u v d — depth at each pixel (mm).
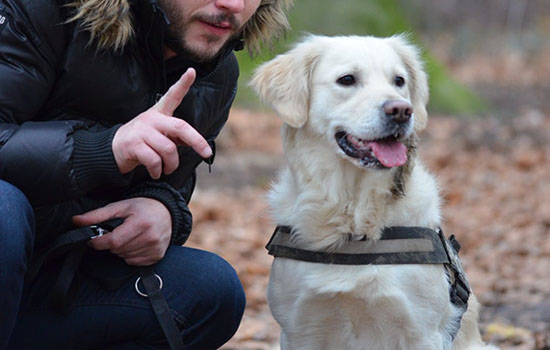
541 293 5375
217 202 8141
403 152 3148
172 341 2762
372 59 3387
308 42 3555
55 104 2686
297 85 3449
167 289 2840
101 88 2674
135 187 2947
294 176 3377
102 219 2750
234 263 6070
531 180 9617
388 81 3420
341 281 3090
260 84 3586
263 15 3158
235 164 10445
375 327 3184
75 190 2506
